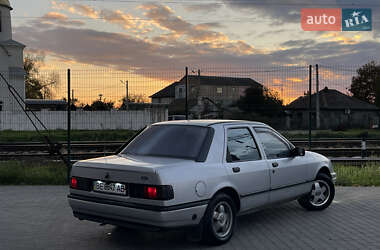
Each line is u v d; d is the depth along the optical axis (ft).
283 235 19.21
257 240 18.39
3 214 23.39
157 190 15.33
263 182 19.77
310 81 43.75
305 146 64.34
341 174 35.83
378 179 34.91
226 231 17.95
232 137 19.29
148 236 19.25
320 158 24.59
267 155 20.77
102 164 17.01
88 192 17.43
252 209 19.48
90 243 18.17
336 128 140.46
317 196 24.38
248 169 18.97
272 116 101.30
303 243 17.94
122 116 76.48
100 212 17.04
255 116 98.32
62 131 86.43
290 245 17.66
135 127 77.05
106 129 75.92
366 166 41.01
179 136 18.86
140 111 77.30
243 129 20.21
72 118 75.25
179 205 15.70
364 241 18.28
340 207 25.38
